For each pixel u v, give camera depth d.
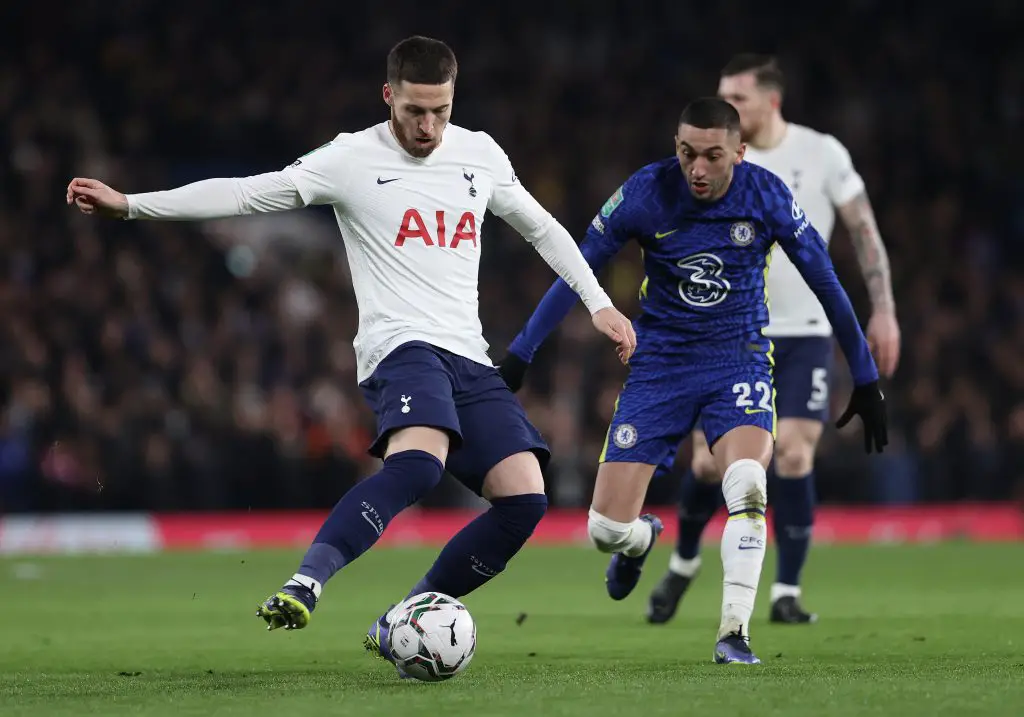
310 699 16.94
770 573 42.75
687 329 23.44
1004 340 74.00
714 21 92.94
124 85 84.19
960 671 19.70
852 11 93.62
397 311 19.86
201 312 68.75
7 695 17.94
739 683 18.06
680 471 64.25
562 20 92.00
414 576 44.97
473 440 20.02
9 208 72.94
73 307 66.31
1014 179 87.69
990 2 93.31
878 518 65.31
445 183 20.19
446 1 90.94
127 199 18.73
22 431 60.12
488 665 21.77
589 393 66.94
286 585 17.81
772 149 30.84
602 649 24.66
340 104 85.81
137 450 60.66
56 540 59.25
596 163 85.31
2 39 83.56
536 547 59.91
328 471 62.22
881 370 30.45
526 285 74.56
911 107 90.31
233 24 88.38
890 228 83.00
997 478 66.81
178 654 24.48
